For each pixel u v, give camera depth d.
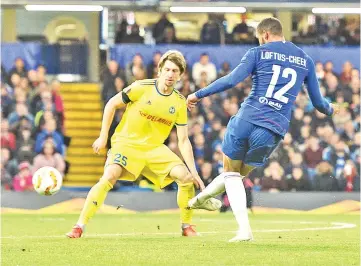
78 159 54.22
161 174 26.45
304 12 53.50
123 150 26.16
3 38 56.66
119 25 56.56
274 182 50.38
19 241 24.20
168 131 26.56
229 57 53.91
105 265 17.67
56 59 55.22
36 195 47.31
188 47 53.88
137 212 46.91
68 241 24.02
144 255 19.55
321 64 54.47
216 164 50.66
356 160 51.81
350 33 57.84
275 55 22.89
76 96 55.38
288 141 51.41
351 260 18.77
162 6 52.47
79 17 56.81
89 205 25.56
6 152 51.59
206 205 25.64
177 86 53.22
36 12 57.22
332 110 24.45
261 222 38.25
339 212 48.34
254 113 22.61
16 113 52.69
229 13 56.38
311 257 19.28
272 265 17.62
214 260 18.50
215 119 51.81
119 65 53.44
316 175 50.88
